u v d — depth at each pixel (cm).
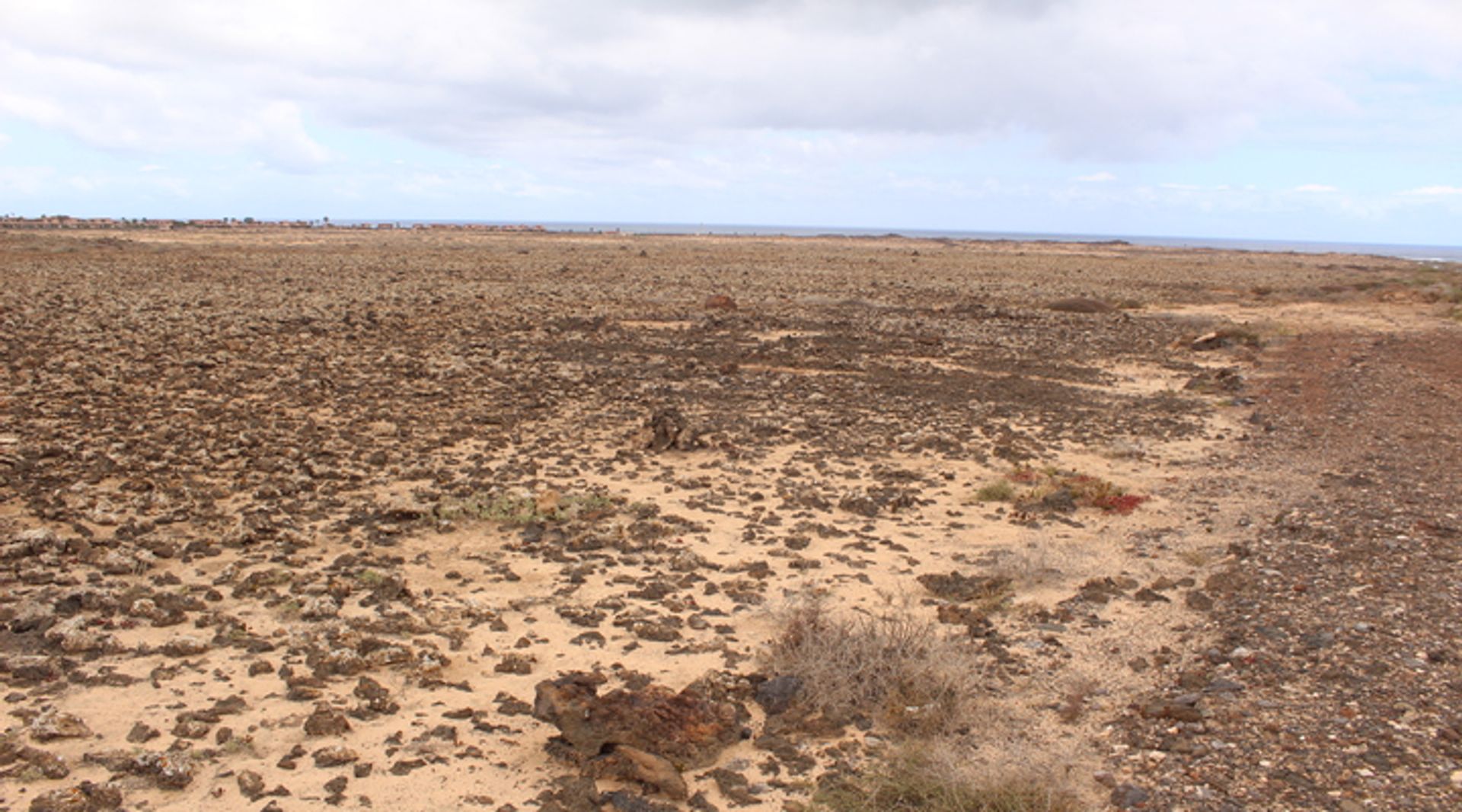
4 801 478
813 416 1606
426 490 1046
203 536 886
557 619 748
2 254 4488
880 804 512
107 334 2127
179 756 520
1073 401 1850
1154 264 7544
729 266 5856
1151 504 1133
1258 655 694
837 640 665
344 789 509
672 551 910
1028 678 669
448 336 2427
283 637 689
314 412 1448
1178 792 521
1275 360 2470
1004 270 6228
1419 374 2208
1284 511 1083
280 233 9419
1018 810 503
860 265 6412
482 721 586
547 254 6569
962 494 1158
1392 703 611
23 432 1224
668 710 572
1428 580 836
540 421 1473
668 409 1352
